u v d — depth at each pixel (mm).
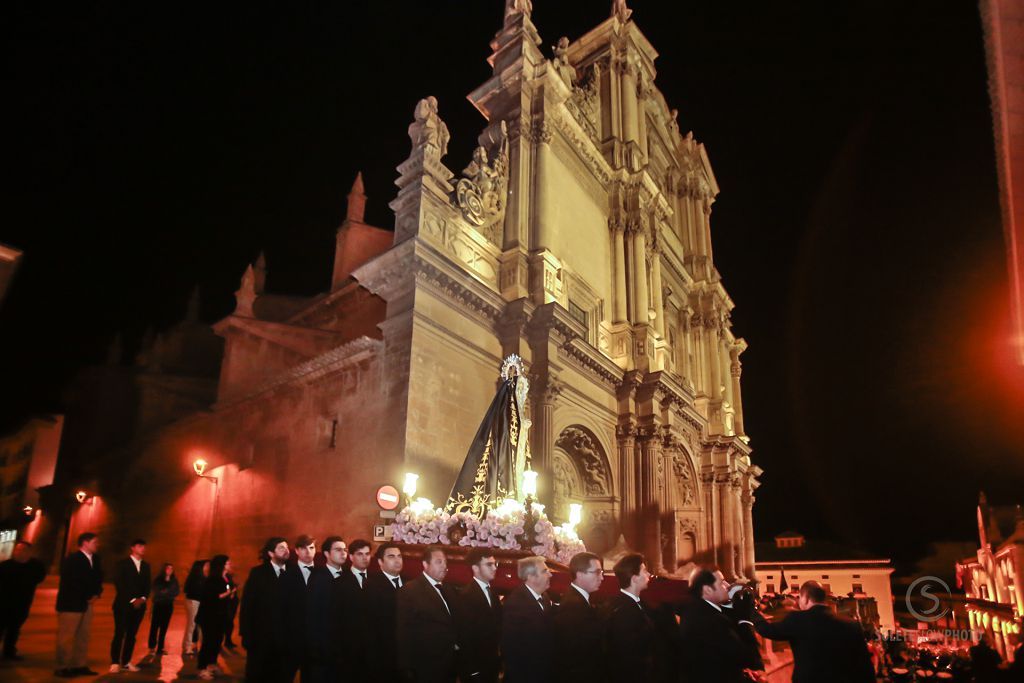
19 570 10773
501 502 13531
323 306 24422
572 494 23422
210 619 10141
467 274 18391
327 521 17500
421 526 11898
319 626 7555
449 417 17203
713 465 33062
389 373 16938
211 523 22938
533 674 6477
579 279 24234
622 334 25844
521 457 14641
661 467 25359
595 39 31672
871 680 6359
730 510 32812
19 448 37312
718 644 6418
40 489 34812
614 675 6457
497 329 19734
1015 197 7797
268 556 8430
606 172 28156
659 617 7352
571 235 24625
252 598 7820
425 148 18578
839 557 48719
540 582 6895
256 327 25062
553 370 20000
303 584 7977
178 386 34531
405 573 10133
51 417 35906
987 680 13758
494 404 14922
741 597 8250
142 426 33281
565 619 6691
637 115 31312
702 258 37406
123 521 28656
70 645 9641
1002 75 6109
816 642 6465
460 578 10375
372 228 24719
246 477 21734
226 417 24031
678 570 24703
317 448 18734
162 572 12102
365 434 17125
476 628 7664
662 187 34875
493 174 21672
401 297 17422
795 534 51531
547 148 23250
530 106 23578
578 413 22125
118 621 10320
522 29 23797
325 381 19359
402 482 15484
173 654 12062
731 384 39125
